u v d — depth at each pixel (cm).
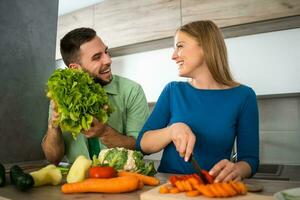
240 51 179
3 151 120
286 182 77
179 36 95
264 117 200
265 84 171
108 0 215
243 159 87
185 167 93
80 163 76
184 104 97
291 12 154
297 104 190
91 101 85
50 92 83
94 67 122
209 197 59
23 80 129
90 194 67
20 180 69
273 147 196
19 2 127
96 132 93
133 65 223
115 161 84
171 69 206
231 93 95
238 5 167
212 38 93
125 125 131
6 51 122
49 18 141
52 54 143
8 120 122
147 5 198
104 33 215
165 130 87
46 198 64
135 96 130
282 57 168
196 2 180
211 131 91
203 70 97
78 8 229
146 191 69
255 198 59
